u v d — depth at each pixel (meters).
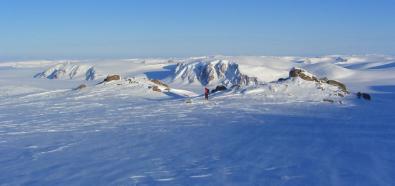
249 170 11.35
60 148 15.69
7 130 21.38
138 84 47.50
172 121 23.48
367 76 117.88
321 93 35.41
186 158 13.20
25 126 22.83
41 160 13.56
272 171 11.17
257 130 19.33
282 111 27.52
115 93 43.25
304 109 28.39
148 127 21.14
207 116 25.59
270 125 21.05
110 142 16.80
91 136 18.58
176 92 46.03
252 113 26.69
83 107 33.19
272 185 9.83
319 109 28.30
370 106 29.81
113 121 24.08
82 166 12.47
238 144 15.59
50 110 31.61
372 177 10.30
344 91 36.38
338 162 12.07
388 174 10.59
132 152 14.49
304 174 10.75
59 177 11.23
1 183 10.83
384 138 16.53
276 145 15.21
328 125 20.73
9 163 13.25
